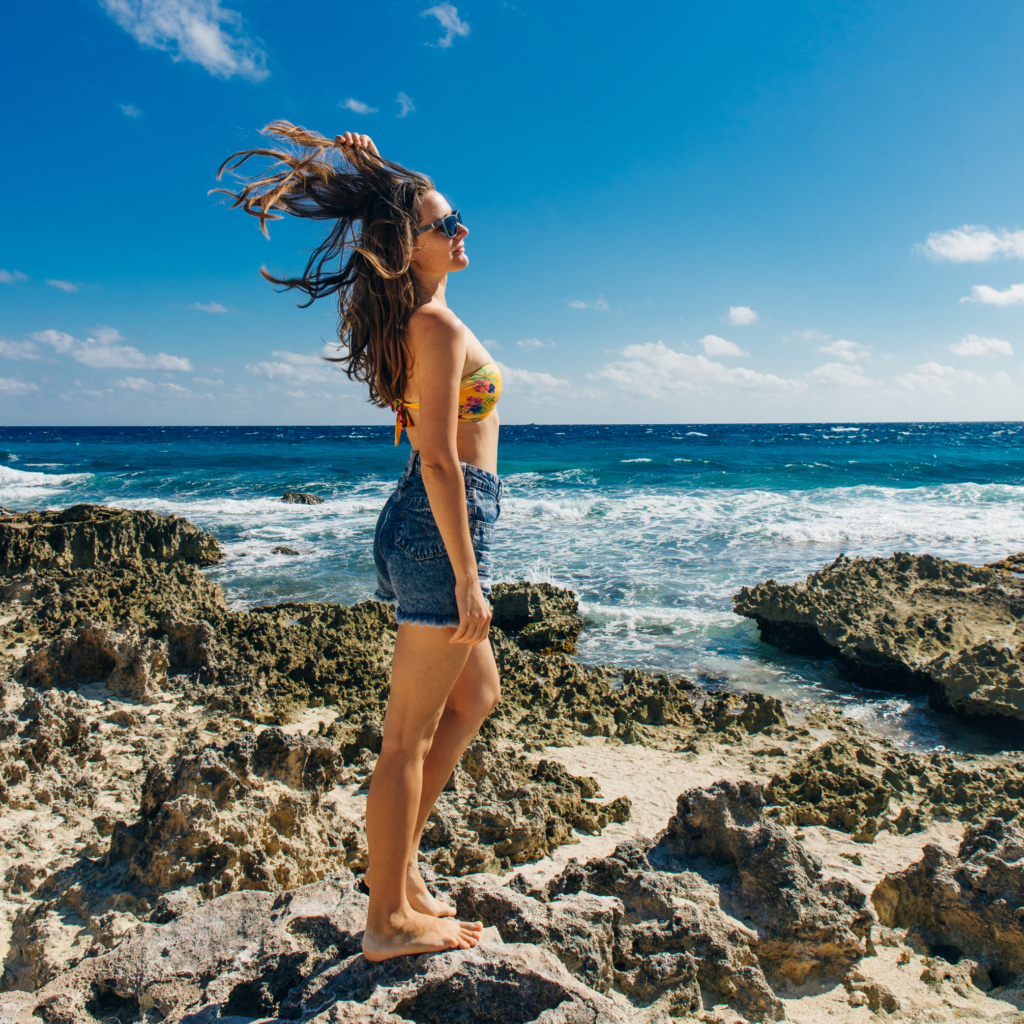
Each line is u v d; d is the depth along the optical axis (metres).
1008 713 6.68
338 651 7.58
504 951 1.94
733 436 76.75
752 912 2.68
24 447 62.19
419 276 2.00
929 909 2.92
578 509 20.00
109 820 3.97
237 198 2.06
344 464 42.47
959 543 14.74
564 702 7.00
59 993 2.11
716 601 11.07
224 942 2.26
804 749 6.04
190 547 14.07
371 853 1.92
